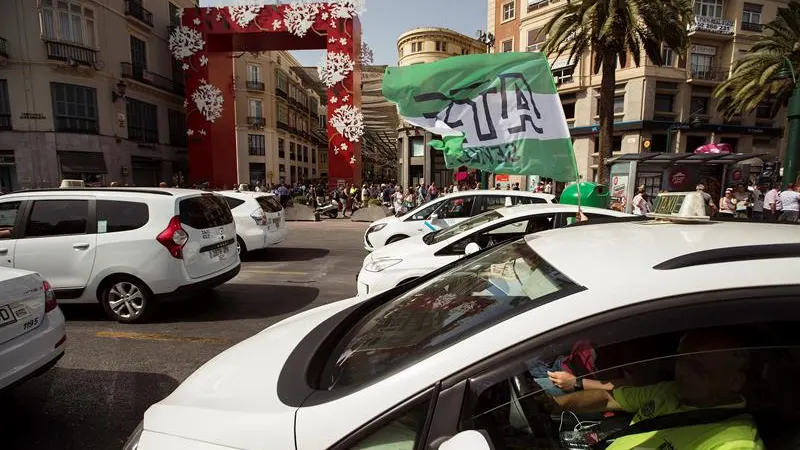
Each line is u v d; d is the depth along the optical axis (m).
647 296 1.14
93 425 2.87
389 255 4.75
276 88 45.50
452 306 1.63
